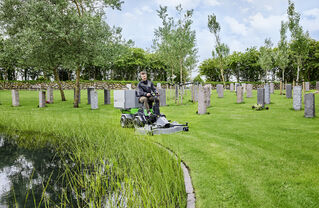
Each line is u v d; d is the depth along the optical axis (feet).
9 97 63.93
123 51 44.19
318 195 7.90
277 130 17.99
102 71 175.42
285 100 39.34
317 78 128.67
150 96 20.04
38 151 16.65
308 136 15.71
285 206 7.36
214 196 8.22
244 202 7.72
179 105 40.22
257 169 10.38
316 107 29.58
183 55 43.98
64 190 9.87
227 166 10.92
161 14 41.75
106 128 21.26
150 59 168.76
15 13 43.01
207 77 179.93
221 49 94.12
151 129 17.63
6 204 9.14
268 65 94.38
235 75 169.99
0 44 48.62
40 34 35.24
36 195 9.91
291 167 10.43
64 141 19.22
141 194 8.68
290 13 41.19
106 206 8.48
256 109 30.07
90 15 37.96
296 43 42.70
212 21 91.35
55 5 36.63
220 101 43.37
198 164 11.41
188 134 18.04
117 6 43.47
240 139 15.81
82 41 37.86
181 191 8.83
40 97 42.04
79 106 43.32
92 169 12.61
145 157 12.62
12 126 25.25
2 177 11.94
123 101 22.58
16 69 127.95
